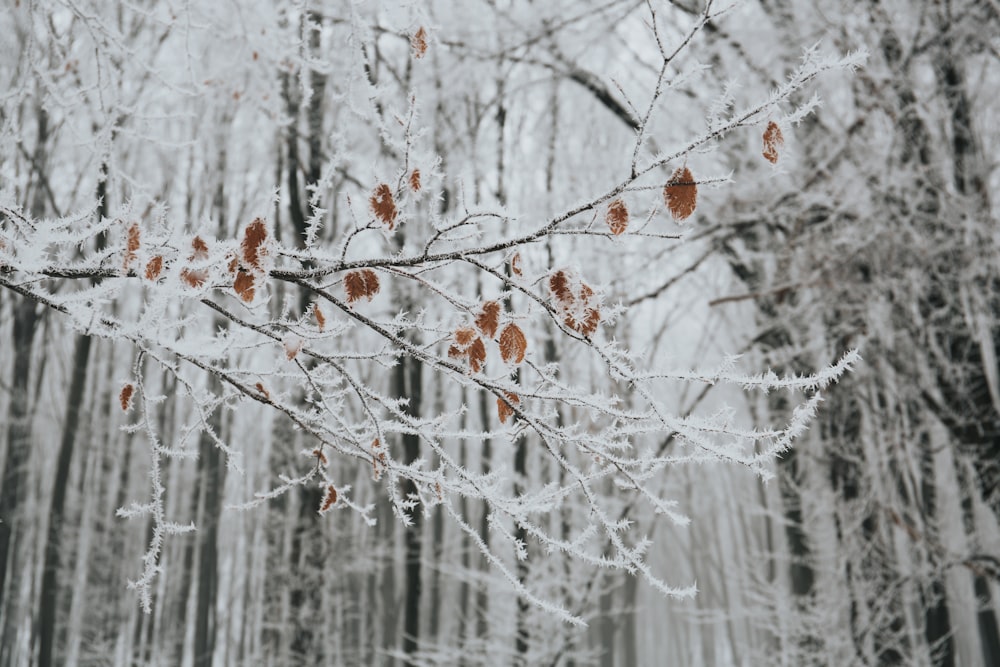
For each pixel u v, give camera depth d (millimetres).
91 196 2938
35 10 4219
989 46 7559
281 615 15094
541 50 8438
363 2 3115
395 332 2389
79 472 21844
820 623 9203
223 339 2379
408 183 2023
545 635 9633
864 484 8922
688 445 2244
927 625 9922
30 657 19281
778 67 7855
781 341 8625
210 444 18594
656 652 28062
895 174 7238
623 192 1824
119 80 4398
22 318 15812
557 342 6504
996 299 7387
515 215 1973
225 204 11438
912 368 7812
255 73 6352
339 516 17656
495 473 2510
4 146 3816
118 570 19297
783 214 7770
